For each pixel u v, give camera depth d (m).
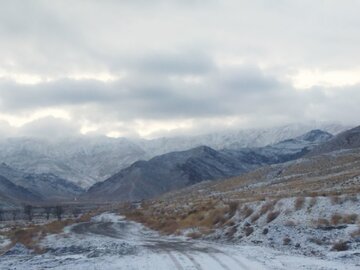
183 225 75.38
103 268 34.62
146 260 38.31
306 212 52.25
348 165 131.62
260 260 35.09
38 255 48.84
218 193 148.88
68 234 77.12
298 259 34.91
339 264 31.72
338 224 46.22
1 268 37.34
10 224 159.62
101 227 95.88
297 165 166.50
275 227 51.12
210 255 40.03
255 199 72.62
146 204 189.50
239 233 56.41
